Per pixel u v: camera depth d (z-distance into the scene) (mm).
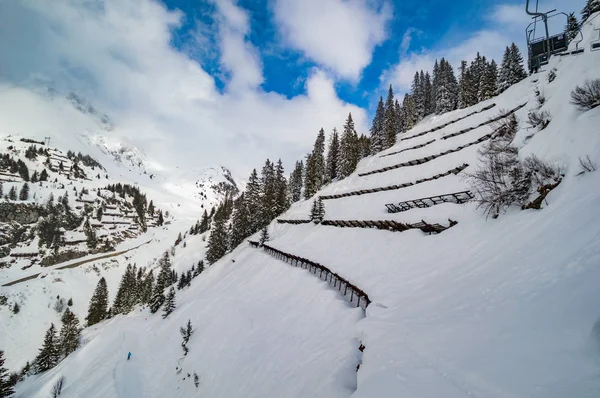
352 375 9812
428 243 18234
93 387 24438
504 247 11922
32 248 107500
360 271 19219
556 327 5824
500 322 7324
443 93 65812
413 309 11352
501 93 51844
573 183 11492
